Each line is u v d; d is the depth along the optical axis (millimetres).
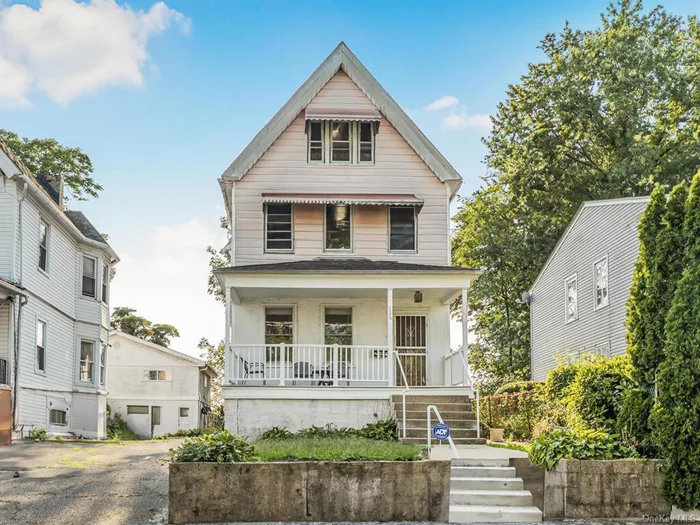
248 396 18734
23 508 10922
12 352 21906
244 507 10656
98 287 29500
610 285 23766
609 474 11031
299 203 23172
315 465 10820
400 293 22250
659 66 34094
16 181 22453
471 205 38281
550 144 35250
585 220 25953
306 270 19656
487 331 39094
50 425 25266
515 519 10984
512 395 21234
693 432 10773
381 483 10836
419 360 22594
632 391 12055
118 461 15617
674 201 11781
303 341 22422
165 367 42938
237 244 23281
